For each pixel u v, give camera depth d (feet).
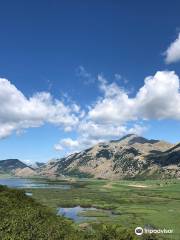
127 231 175.52
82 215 472.03
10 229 125.90
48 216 169.58
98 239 162.81
